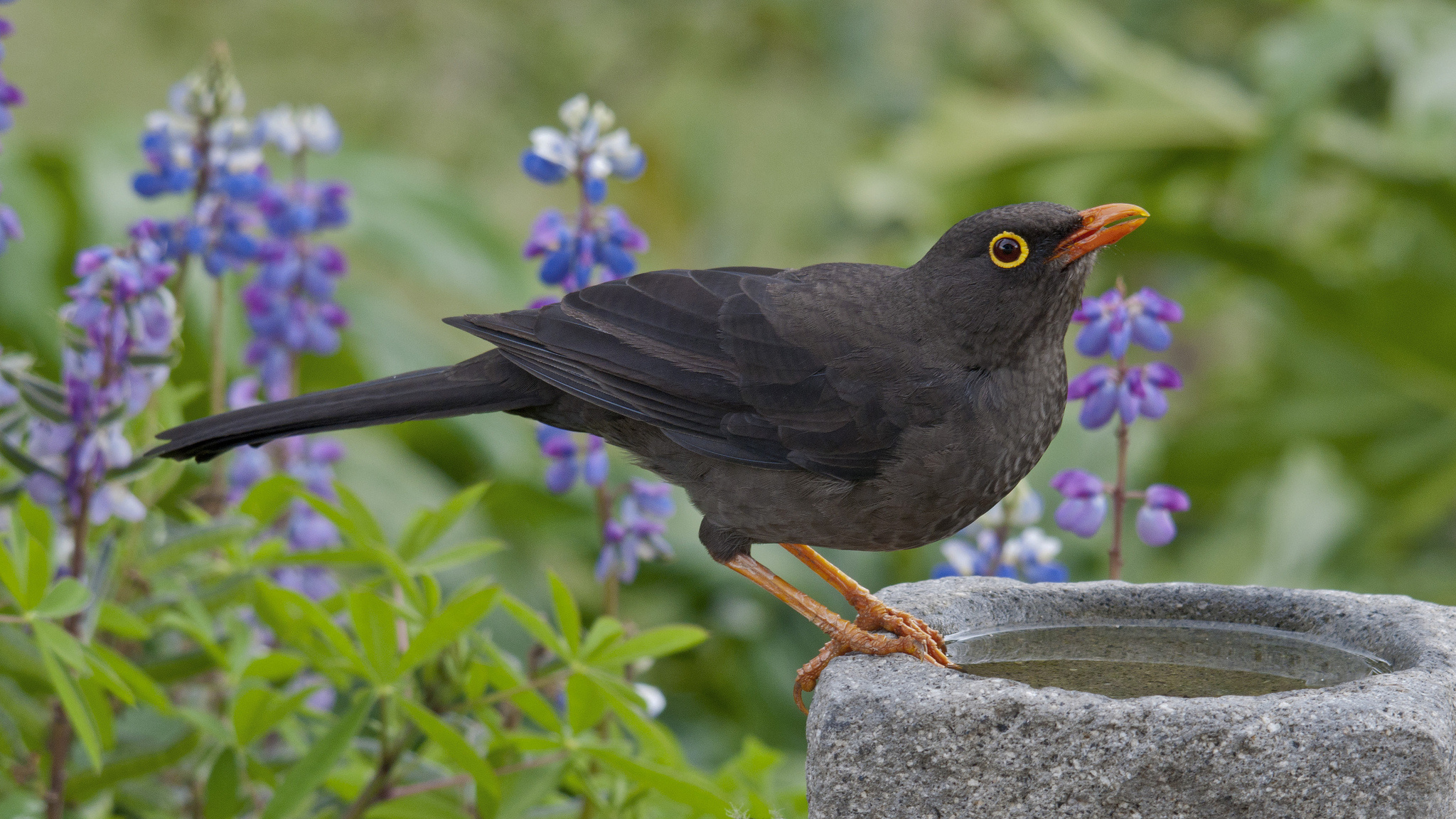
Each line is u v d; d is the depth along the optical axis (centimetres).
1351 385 1673
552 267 820
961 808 525
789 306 711
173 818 793
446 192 1447
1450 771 511
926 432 683
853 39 1964
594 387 711
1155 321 749
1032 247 670
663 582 1258
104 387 730
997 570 806
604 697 711
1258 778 500
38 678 720
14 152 1239
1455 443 1628
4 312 1199
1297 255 1587
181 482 1088
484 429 1304
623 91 2002
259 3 1783
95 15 1780
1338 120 1705
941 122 1800
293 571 847
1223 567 1486
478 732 817
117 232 1273
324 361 1338
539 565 1286
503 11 1894
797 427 692
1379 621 625
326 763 680
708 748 1198
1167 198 1848
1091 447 1261
